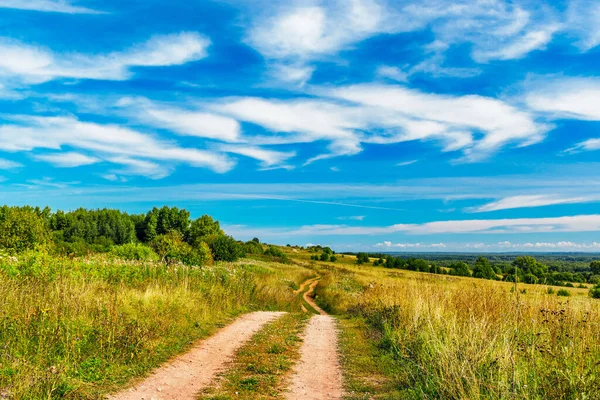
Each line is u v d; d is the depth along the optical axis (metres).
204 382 7.51
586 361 6.35
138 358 8.34
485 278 14.26
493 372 6.43
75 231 88.62
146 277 16.38
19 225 32.78
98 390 6.52
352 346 11.06
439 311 10.31
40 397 5.73
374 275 50.94
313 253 132.25
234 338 11.65
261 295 22.41
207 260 34.12
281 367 8.69
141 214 108.06
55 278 11.98
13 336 7.81
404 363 8.62
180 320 11.96
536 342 7.35
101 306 10.30
